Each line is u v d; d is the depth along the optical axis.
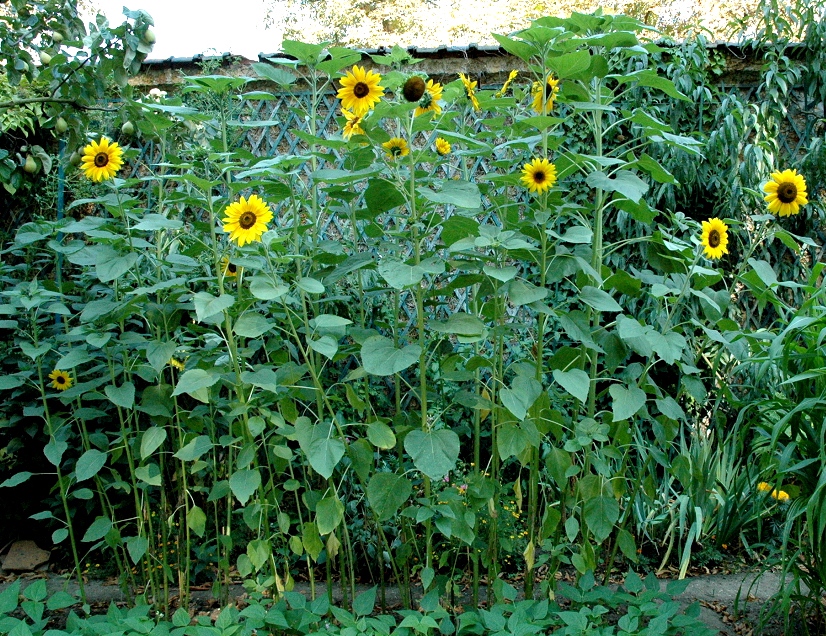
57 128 2.88
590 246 2.60
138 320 3.23
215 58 4.02
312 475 2.85
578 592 2.25
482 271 2.30
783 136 4.12
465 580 2.90
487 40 12.44
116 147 2.34
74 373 2.69
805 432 2.26
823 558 2.14
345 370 3.69
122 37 2.68
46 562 3.29
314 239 2.58
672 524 3.14
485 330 2.15
